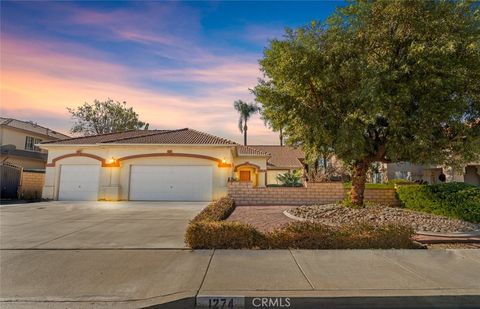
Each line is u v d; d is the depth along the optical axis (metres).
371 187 16.09
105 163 21.42
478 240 8.13
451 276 5.36
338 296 4.50
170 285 4.90
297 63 9.12
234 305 4.45
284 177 20.61
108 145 21.16
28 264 5.98
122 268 5.73
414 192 13.06
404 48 8.66
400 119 8.55
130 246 7.31
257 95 10.67
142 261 6.15
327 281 5.07
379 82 8.10
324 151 10.99
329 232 7.28
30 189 23.20
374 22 9.06
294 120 10.26
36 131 31.86
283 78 9.67
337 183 16.95
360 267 5.81
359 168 11.63
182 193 20.98
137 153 21.39
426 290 4.73
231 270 5.60
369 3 9.15
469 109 9.20
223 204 13.02
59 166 22.22
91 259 6.29
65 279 5.18
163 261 6.15
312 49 9.20
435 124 8.82
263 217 11.71
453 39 7.97
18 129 29.59
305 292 4.62
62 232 9.05
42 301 4.38
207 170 21.20
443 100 8.55
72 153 22.16
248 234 7.18
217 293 4.56
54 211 14.56
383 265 5.94
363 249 7.04
